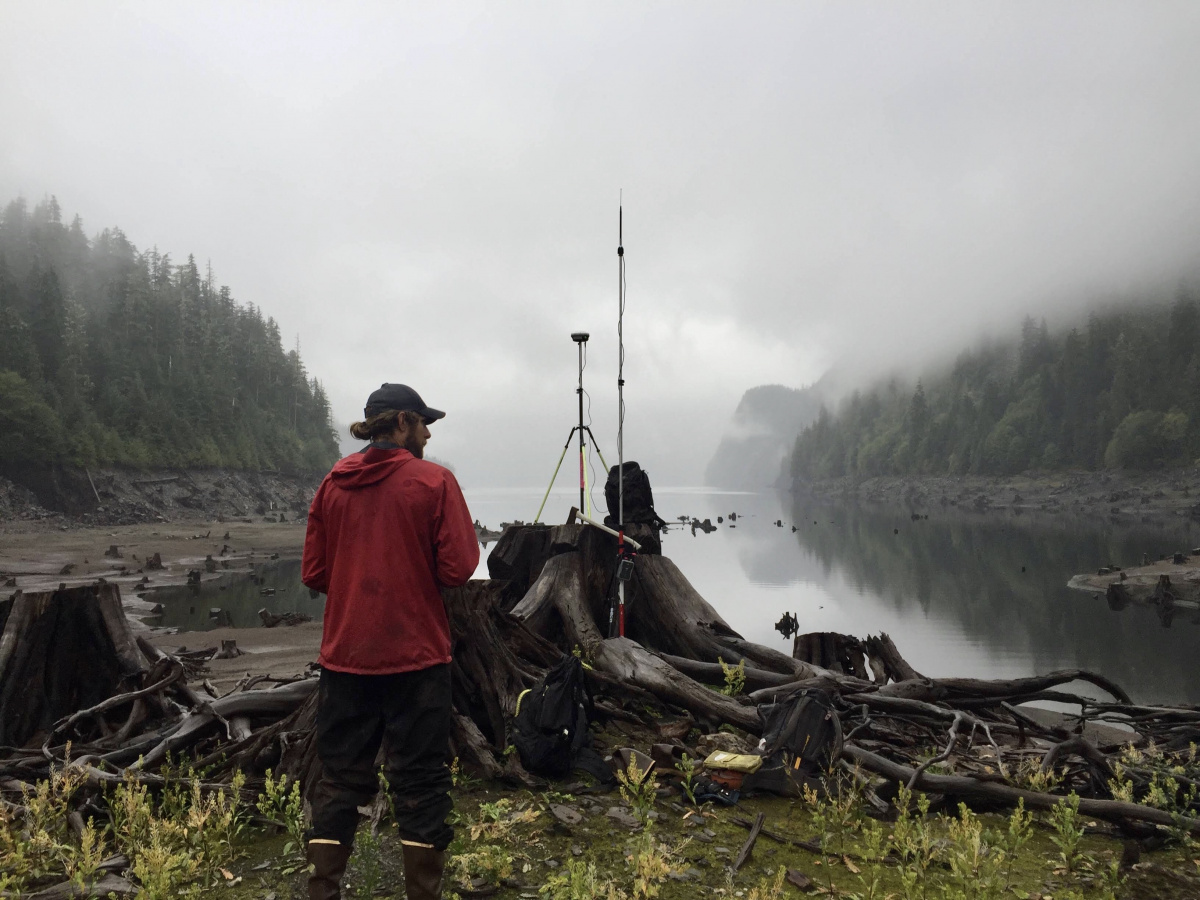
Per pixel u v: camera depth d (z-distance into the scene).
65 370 121.12
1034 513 125.06
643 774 3.50
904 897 2.64
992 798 3.60
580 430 6.92
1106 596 27.27
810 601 23.62
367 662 2.41
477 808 3.44
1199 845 3.20
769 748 3.89
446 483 2.54
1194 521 97.69
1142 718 5.30
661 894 2.66
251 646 13.30
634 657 5.32
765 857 3.00
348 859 2.73
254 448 148.12
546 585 6.39
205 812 3.08
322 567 2.62
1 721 4.65
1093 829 3.47
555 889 2.64
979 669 14.05
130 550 49.09
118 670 5.27
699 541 57.88
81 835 2.91
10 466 92.56
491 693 4.15
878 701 4.90
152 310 155.62
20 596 5.07
